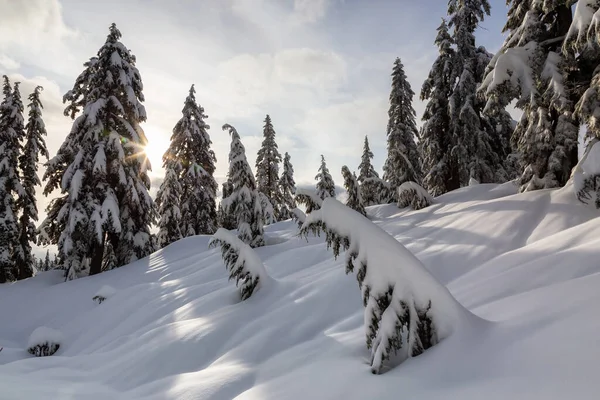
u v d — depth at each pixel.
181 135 28.02
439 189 20.33
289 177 41.03
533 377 2.07
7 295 16.55
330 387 2.98
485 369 2.40
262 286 7.81
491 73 10.55
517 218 8.27
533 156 10.88
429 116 20.73
